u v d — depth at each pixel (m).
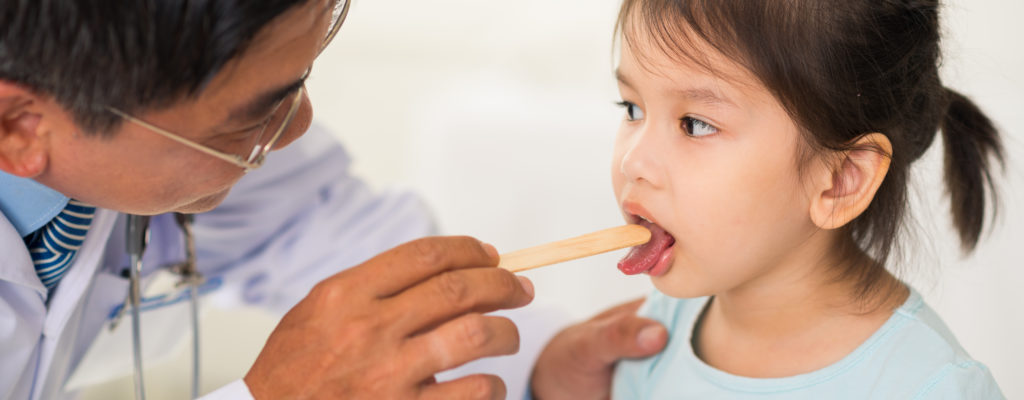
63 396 1.09
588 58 2.12
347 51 2.37
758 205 0.80
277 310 1.35
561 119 1.95
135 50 0.59
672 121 0.81
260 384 0.72
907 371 0.79
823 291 0.86
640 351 1.02
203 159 0.70
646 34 0.81
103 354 1.09
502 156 1.97
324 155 1.31
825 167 0.80
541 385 1.16
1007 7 1.50
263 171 1.20
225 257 1.25
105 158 0.67
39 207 0.78
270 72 0.65
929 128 0.88
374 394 0.70
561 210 1.92
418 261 0.72
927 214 1.08
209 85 0.62
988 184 1.01
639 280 1.85
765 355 0.90
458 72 2.27
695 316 1.00
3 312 0.80
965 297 1.49
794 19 0.77
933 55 0.86
